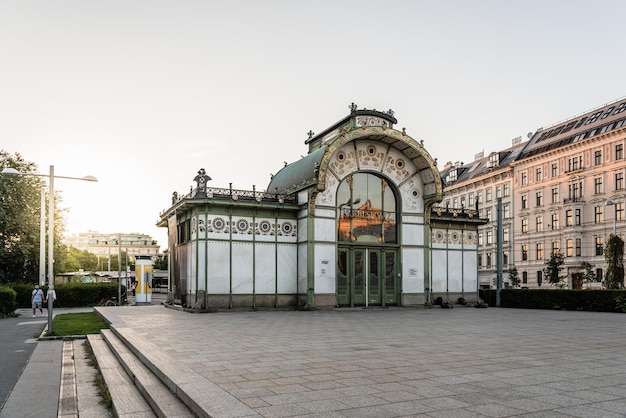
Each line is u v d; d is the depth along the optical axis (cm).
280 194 2991
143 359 1123
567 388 813
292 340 1459
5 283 4609
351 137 2911
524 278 7306
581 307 3153
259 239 2898
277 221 2958
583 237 6438
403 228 3166
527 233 7288
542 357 1139
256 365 1026
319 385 833
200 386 796
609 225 6134
